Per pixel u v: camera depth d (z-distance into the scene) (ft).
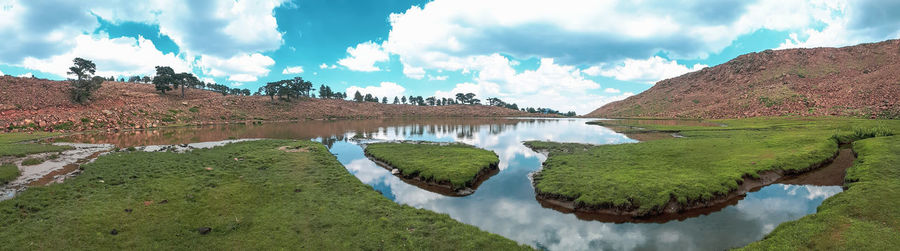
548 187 88.17
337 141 213.87
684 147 143.23
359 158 148.25
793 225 56.90
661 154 127.95
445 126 369.91
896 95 326.65
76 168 96.78
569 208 77.92
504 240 55.16
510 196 88.33
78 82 341.41
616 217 71.61
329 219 61.36
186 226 56.95
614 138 222.48
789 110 404.36
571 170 105.09
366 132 280.72
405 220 61.98
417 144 181.98
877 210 57.21
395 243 52.70
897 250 44.73
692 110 577.02
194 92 558.15
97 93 373.40
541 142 190.19
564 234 63.36
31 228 52.03
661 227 65.98
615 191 79.82
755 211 73.26
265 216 62.44
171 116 359.66
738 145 144.05
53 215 57.67
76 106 327.06
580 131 291.38
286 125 372.58
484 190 94.12
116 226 55.31
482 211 76.64
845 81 476.95
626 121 467.52
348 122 447.42
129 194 70.69
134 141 189.26
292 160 118.42
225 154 126.31
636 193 77.87
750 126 263.08
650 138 216.13
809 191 86.38
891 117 254.27
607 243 59.26
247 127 330.95
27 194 66.18
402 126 365.40
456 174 100.73
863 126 194.90
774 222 66.74
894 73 395.34
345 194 77.51
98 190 72.79
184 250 48.98
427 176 103.40
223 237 53.52
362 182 94.53
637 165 108.99
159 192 73.00
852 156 123.54
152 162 104.17
